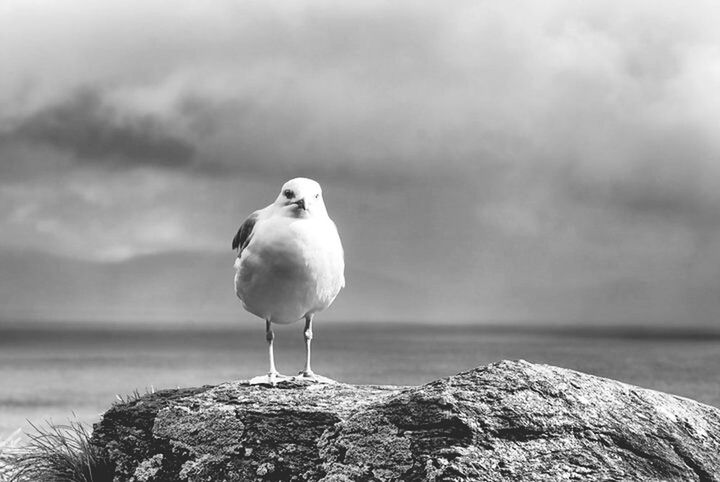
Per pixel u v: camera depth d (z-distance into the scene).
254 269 9.12
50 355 127.31
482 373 7.88
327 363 94.81
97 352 137.75
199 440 8.56
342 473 7.57
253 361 102.88
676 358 91.88
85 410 43.69
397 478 7.28
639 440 7.56
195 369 87.38
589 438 7.44
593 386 7.98
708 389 47.47
